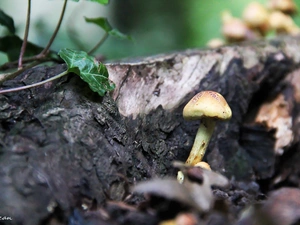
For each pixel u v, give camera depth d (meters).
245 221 0.16
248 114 0.29
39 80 0.20
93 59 0.20
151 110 0.23
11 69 0.26
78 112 0.19
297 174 0.29
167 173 0.23
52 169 0.16
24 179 0.16
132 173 0.20
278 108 0.29
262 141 0.28
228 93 0.26
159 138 0.23
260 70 0.28
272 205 0.16
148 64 0.24
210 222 0.16
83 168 0.17
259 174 0.27
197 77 0.25
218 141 0.25
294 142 0.29
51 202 0.16
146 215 0.16
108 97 0.20
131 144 0.21
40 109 0.19
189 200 0.16
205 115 0.19
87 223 0.16
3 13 0.28
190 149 0.23
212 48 0.29
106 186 0.18
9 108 0.18
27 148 0.17
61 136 0.18
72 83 0.19
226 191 0.21
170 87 0.24
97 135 0.19
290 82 0.30
